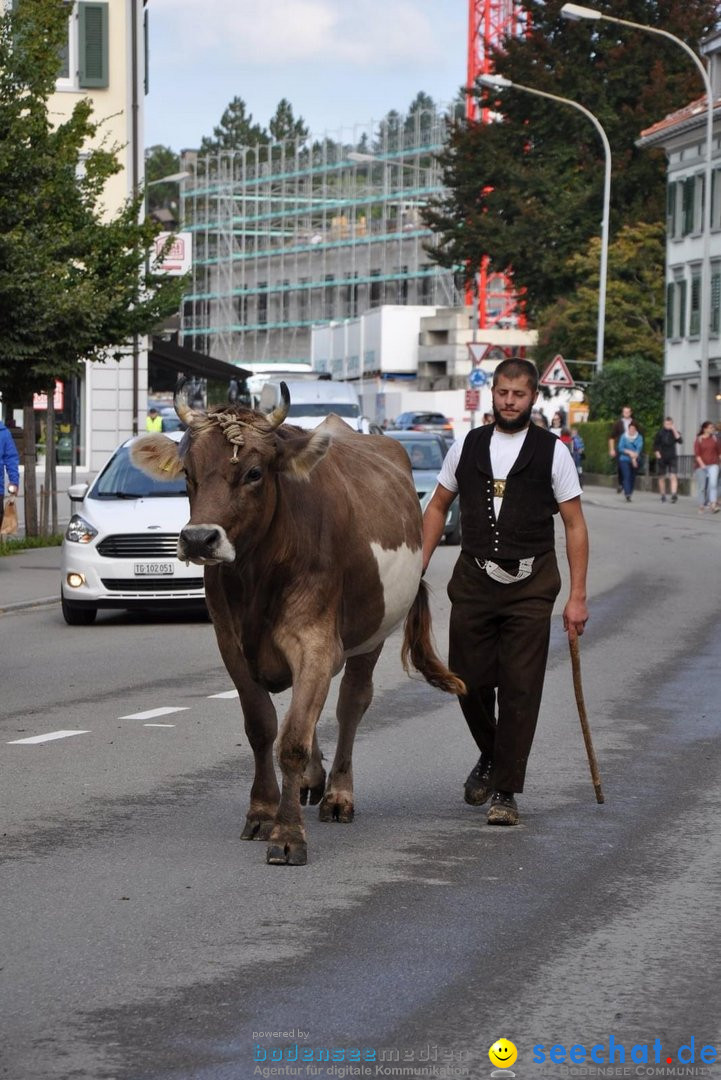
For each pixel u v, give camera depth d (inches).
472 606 370.0
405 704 549.3
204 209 5989.2
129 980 255.4
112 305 1073.5
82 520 796.0
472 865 331.3
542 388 2881.4
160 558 783.1
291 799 332.5
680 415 2696.9
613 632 743.7
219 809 386.0
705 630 749.3
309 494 337.1
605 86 2802.7
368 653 376.5
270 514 321.7
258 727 351.3
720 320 2534.5
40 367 1058.7
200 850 344.2
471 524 369.4
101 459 1723.7
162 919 290.4
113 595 783.1
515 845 349.7
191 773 430.0
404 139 5142.7
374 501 367.2
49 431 1253.7
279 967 261.9
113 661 666.8
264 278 5713.6
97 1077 215.2
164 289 1158.3
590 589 932.6
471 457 370.6
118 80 1744.6
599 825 369.7
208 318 5974.4
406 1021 236.8
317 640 335.0
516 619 366.3
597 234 2847.0
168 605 788.6
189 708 542.6
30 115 1082.7
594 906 300.7
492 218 2815.0
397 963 264.4
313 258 5462.6
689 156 2655.0
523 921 290.0
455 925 287.1
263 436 316.5
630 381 2506.2
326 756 453.1
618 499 2034.9
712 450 1726.1
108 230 1131.9
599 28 2839.6
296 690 332.2
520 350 4347.9
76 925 286.4
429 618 385.7
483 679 374.0
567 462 367.9
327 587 337.4
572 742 477.4
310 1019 237.5
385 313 4195.4
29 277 1036.5
